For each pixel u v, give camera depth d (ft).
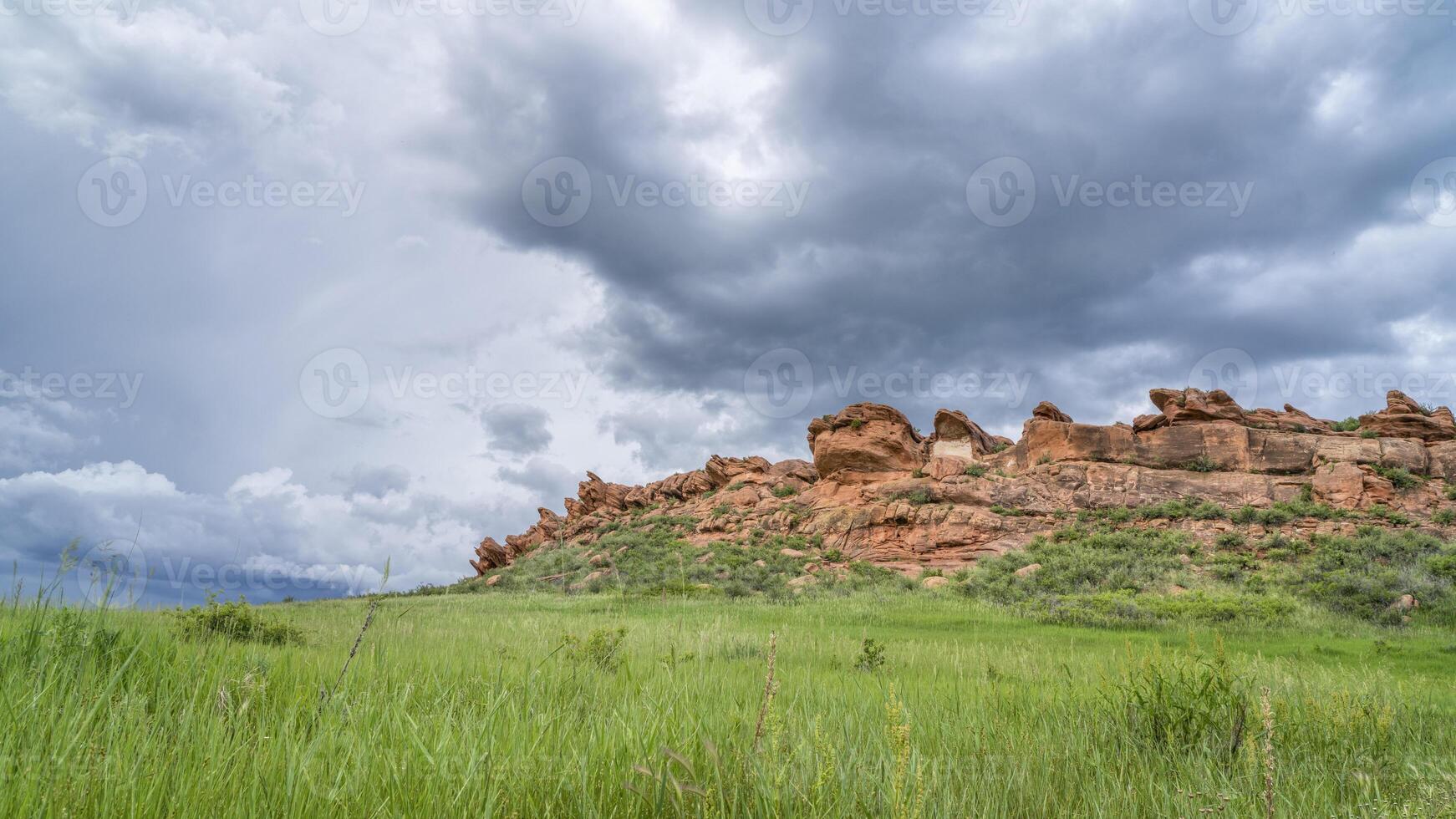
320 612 60.03
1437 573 97.86
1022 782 11.25
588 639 23.80
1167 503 171.83
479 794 7.35
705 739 7.79
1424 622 76.54
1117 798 11.21
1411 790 12.55
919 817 8.27
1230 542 143.84
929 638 58.44
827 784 8.82
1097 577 116.57
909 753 9.96
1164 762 13.50
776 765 8.48
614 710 11.55
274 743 8.25
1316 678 27.50
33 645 10.94
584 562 188.55
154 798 6.53
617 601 96.53
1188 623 73.92
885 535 180.96
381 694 11.44
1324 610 82.99
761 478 258.78
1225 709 15.90
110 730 7.82
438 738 9.28
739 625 62.75
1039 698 19.83
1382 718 17.67
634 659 23.73
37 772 6.32
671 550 189.26
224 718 9.30
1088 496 181.88
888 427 223.30
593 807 7.59
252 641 25.59
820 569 160.97
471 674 15.61
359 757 8.03
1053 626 75.00
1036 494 184.96
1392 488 164.45
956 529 173.68
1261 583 108.17
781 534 201.36
